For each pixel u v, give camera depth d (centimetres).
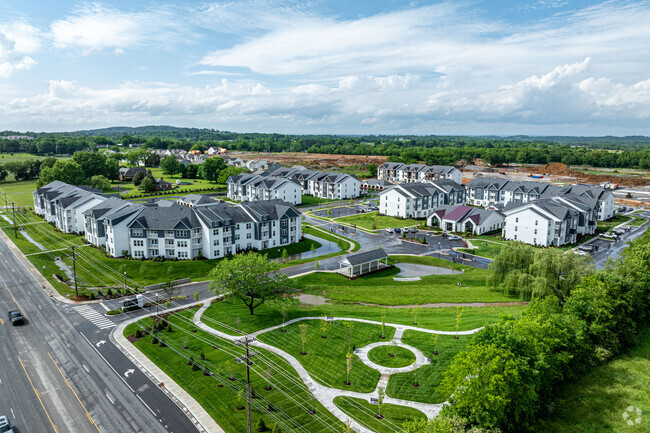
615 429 4584
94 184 19900
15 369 5512
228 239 10419
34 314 7219
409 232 13350
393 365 5519
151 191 19762
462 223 13388
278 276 7425
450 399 4350
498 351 4238
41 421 4512
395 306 7606
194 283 8812
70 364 5631
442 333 6359
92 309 7431
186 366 5544
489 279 8425
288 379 5234
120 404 4800
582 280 6788
